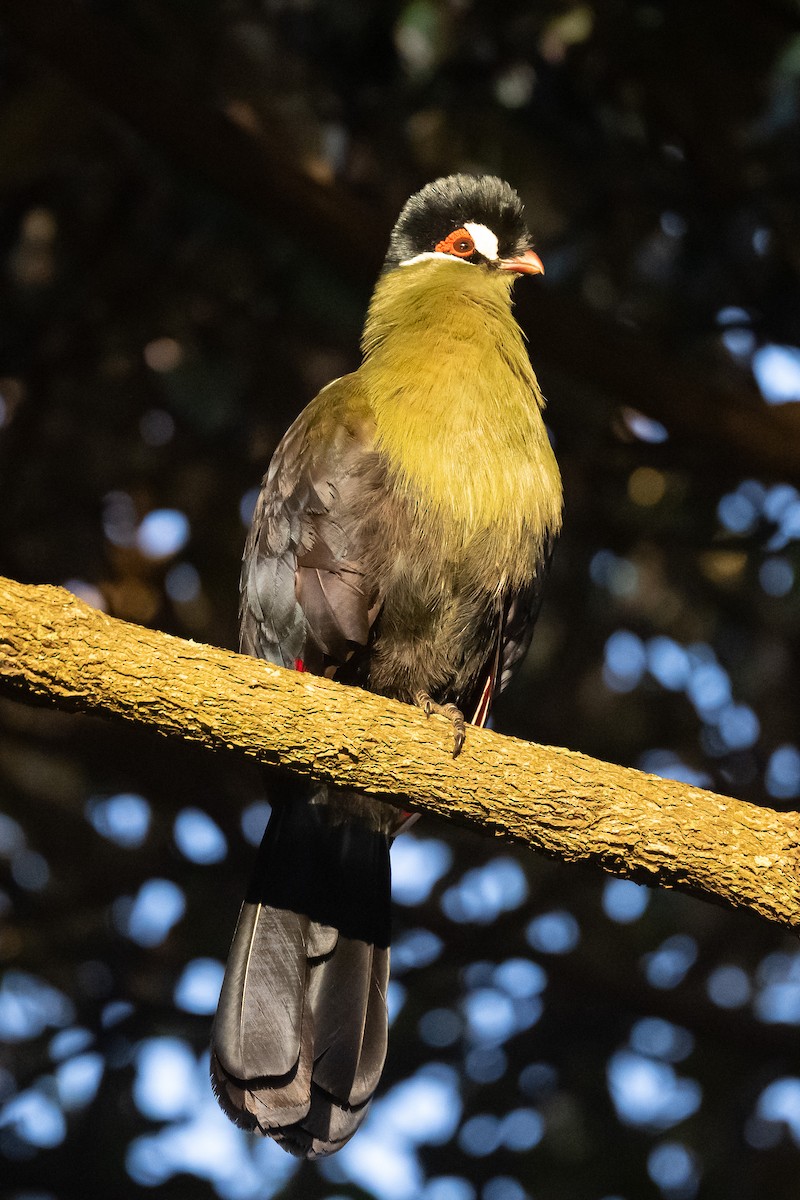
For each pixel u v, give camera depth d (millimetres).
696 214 10492
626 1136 11352
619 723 11938
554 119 10180
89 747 10844
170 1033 11422
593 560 11461
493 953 11055
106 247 10664
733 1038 10797
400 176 10445
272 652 7176
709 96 9891
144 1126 11180
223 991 6586
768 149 9875
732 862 5488
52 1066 11227
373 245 9203
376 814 6980
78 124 9828
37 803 11750
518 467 7223
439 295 7609
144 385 11156
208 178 9078
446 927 11109
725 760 11977
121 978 11477
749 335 11148
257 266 10766
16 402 11500
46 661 5172
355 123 10359
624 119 10219
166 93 8820
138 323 10977
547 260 10570
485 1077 11555
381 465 6992
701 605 11703
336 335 11031
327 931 6785
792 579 10898
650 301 10805
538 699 11805
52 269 10906
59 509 11328
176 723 5328
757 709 11977
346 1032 6578
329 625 6906
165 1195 10961
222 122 8883
